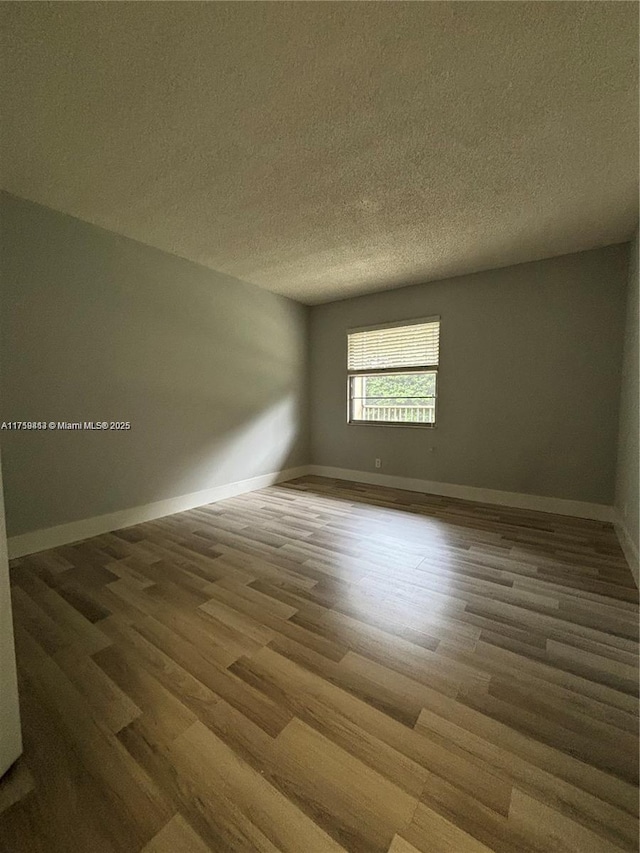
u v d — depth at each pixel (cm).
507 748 114
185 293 357
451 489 419
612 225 282
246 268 378
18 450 255
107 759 111
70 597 203
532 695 134
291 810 96
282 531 306
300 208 257
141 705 131
